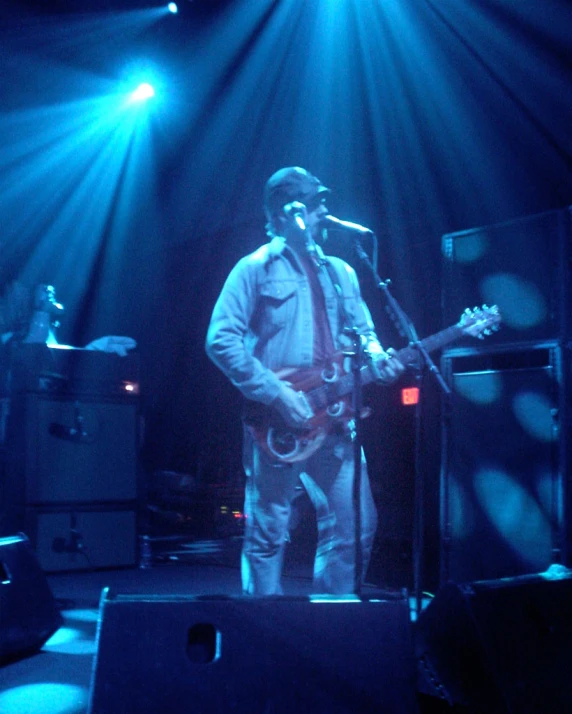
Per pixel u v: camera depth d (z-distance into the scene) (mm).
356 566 2359
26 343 5066
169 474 7691
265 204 2875
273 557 2645
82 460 5180
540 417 3672
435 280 6012
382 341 6445
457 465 3994
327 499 2695
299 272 2758
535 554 3629
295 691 1895
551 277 3715
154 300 9234
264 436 2611
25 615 3047
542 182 5027
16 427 5066
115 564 5254
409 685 1922
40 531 4992
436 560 5531
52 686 2777
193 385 9117
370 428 6316
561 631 2035
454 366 4148
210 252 8859
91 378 5270
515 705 1889
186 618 1903
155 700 1843
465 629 1972
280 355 2697
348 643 1941
